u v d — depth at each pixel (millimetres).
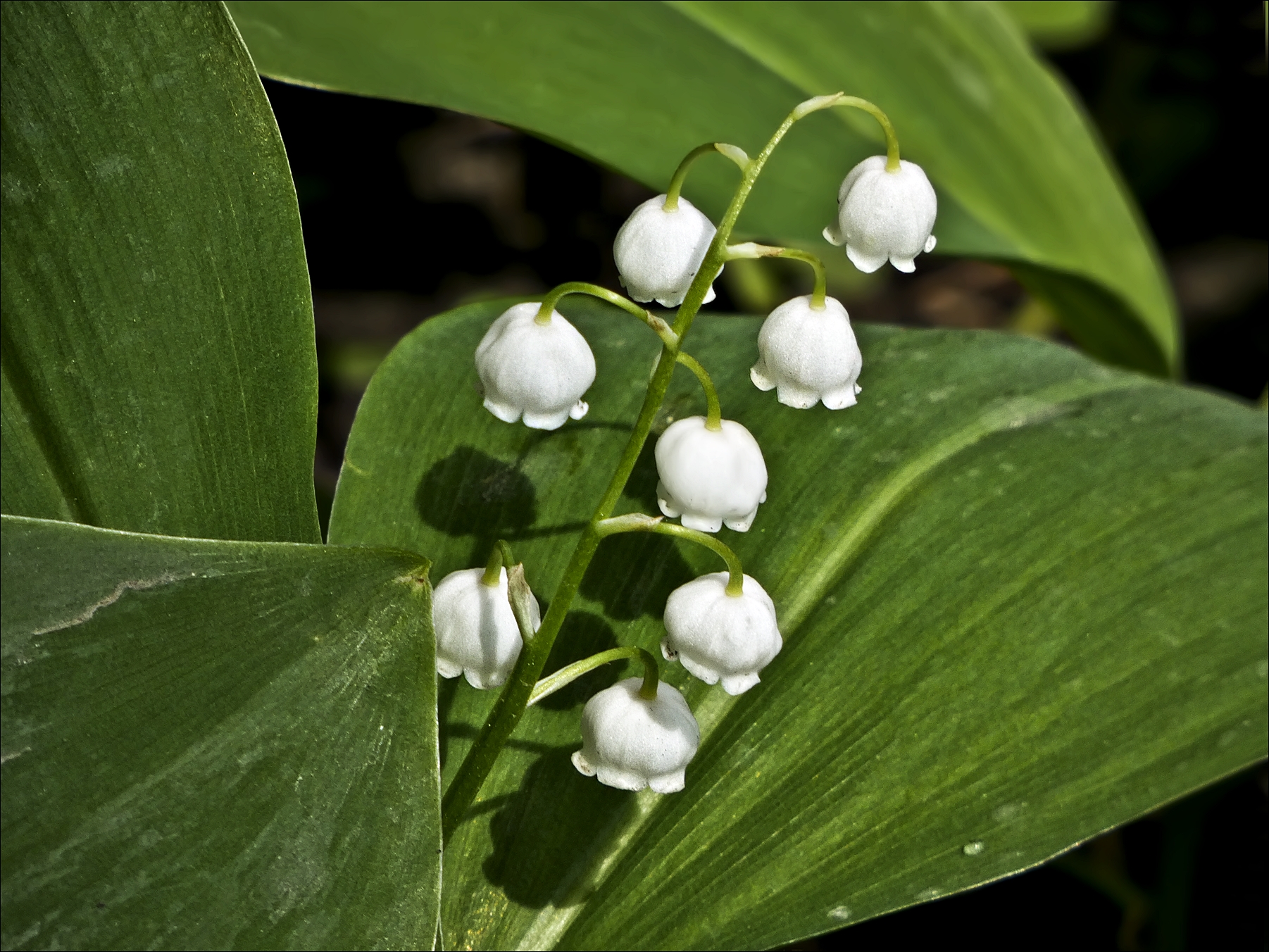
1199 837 296
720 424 190
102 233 202
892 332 259
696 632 193
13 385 203
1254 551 226
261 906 182
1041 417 243
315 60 249
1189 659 217
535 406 194
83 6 198
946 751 214
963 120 310
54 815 180
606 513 191
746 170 187
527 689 195
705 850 212
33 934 178
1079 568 225
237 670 184
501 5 264
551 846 215
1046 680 217
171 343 205
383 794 185
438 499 232
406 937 183
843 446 239
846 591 225
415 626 186
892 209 193
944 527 229
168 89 201
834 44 293
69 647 182
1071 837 208
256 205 205
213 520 208
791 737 217
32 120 199
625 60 267
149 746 182
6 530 183
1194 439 239
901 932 323
